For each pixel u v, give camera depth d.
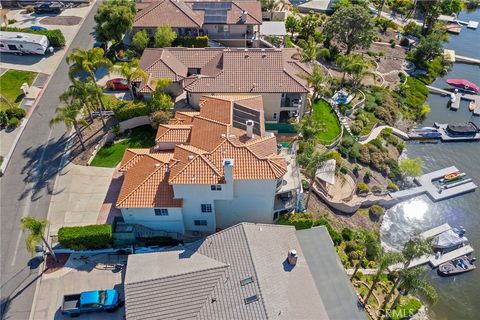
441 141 73.88
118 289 42.19
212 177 43.38
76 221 47.94
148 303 36.47
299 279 39.03
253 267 37.59
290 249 42.00
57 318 39.88
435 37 93.12
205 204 45.78
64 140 58.38
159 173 46.56
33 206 49.53
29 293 41.59
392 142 70.75
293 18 90.88
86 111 62.62
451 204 61.97
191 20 77.44
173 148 51.59
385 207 60.44
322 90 69.06
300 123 58.31
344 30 84.31
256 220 49.84
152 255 41.22
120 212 48.81
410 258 42.22
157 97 59.53
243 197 46.88
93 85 56.47
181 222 47.09
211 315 35.25
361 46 87.50
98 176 53.50
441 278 51.91
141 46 73.94
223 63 63.12
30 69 71.31
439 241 54.94
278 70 62.66
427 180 64.88
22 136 58.84
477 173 67.88
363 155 65.00
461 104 84.31
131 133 60.31
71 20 86.75
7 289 41.84
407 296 47.72
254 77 62.12
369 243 44.78
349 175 61.31
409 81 87.25
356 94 77.38
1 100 63.88
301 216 50.09
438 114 81.19
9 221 47.91
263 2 94.50
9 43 73.12
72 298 40.25
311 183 50.94
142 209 45.38
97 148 57.09
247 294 35.94
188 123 55.06
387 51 96.75
